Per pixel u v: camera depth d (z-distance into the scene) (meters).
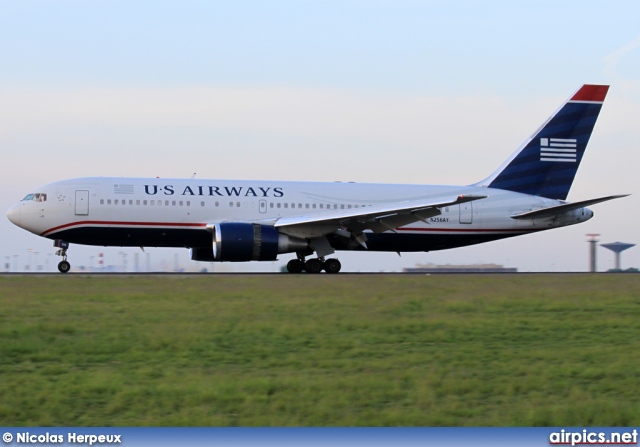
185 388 56.44
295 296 108.19
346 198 157.25
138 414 51.66
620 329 85.06
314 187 156.62
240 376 60.94
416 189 163.00
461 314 95.19
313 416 51.28
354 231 151.88
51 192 144.38
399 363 66.25
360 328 82.75
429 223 161.00
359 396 55.62
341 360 67.06
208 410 52.31
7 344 71.00
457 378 60.97
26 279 125.69
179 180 151.00
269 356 68.75
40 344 71.25
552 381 61.06
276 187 154.75
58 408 52.56
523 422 51.19
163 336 75.44
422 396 55.59
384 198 159.62
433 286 124.81
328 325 83.38
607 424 51.47
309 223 143.12
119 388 56.78
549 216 166.38
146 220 145.75
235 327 80.94
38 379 59.56
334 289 117.00
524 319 90.50
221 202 149.50
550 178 169.25
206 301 101.81
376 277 139.12
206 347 71.56
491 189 166.25
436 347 74.00
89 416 51.28
